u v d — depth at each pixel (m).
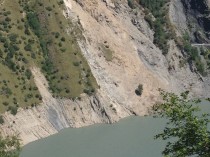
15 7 138.75
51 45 139.00
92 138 116.19
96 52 149.75
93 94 137.62
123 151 101.81
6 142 45.03
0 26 131.50
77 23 150.88
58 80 133.50
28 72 127.31
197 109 30.38
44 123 121.88
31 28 138.12
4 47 127.12
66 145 110.06
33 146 111.00
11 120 114.12
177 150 29.62
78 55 142.62
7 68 123.62
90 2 162.38
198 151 28.88
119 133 120.31
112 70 150.12
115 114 138.25
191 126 29.31
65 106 130.75
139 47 167.00
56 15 146.00
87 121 131.88
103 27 159.62
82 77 138.75
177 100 31.11
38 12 142.75
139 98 149.50
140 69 159.50
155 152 99.38
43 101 125.62
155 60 168.88
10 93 118.44
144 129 123.06
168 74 169.75
